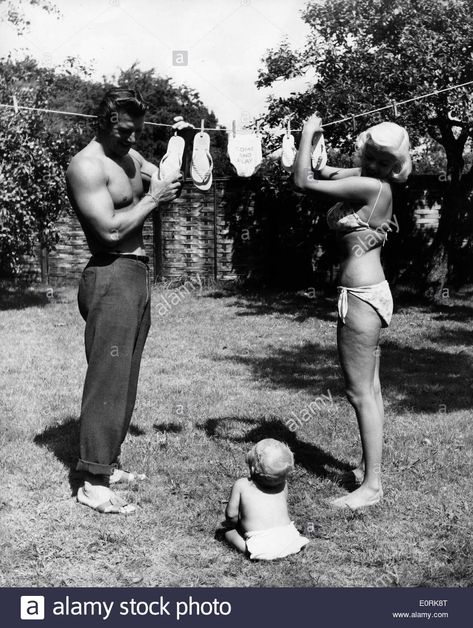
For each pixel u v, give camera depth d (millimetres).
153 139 25906
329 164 11555
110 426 4211
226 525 3887
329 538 3885
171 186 4242
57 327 10312
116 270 4246
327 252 14234
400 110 10195
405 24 10094
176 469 4863
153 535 3906
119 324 4215
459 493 4469
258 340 9664
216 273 14492
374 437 4262
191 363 8242
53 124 11703
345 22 10250
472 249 14336
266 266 14406
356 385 4258
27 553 3689
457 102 10141
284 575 3492
